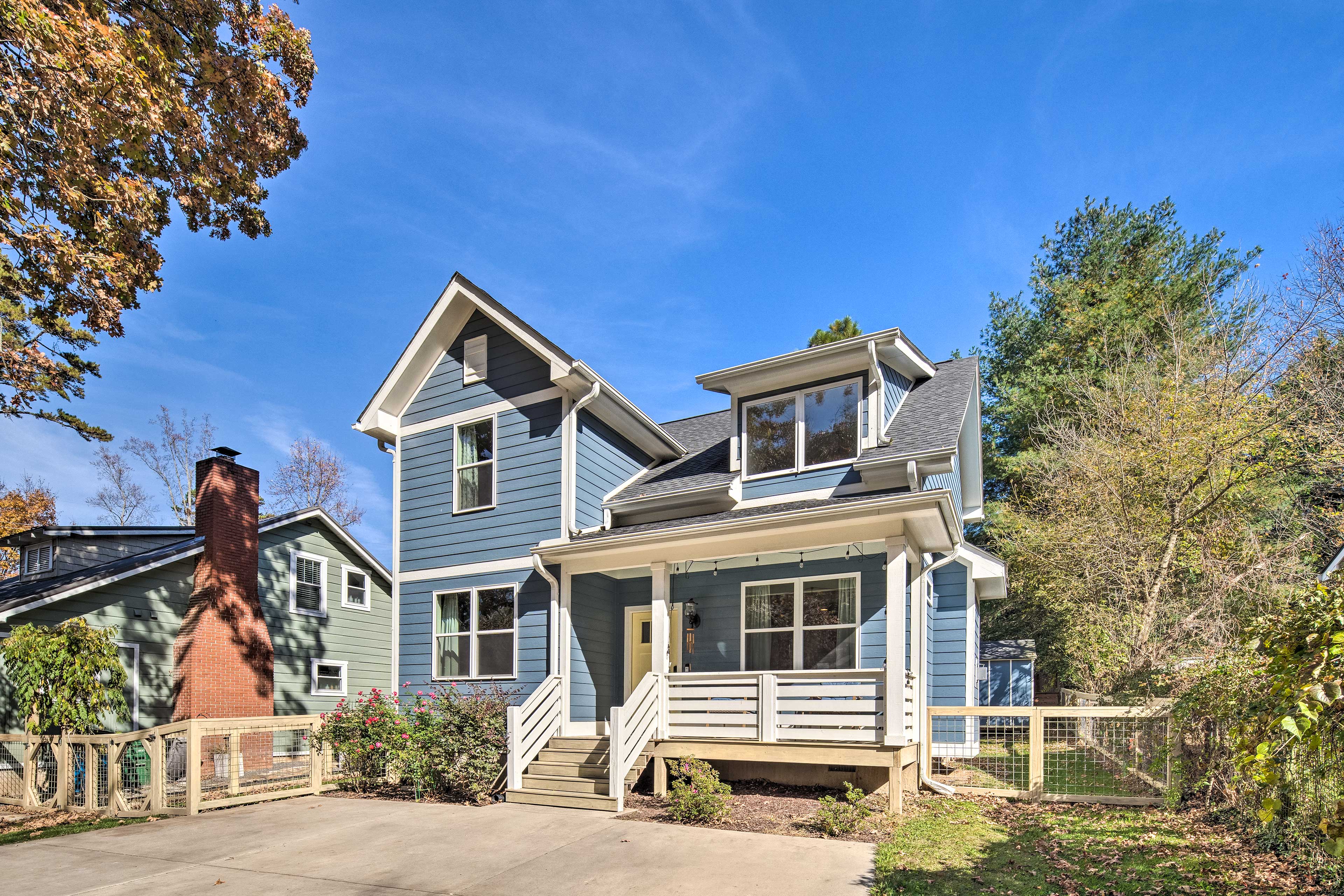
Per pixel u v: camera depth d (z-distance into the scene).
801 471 13.66
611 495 15.41
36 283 12.91
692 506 14.20
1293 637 5.12
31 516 32.78
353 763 13.21
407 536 16.08
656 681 11.93
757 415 14.45
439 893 7.34
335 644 20.72
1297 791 7.00
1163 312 25.55
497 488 15.02
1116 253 28.77
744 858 8.09
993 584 17.08
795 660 13.05
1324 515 19.23
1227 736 8.48
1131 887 6.72
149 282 13.04
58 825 11.30
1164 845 8.04
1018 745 13.74
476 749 12.08
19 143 10.54
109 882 8.01
